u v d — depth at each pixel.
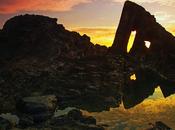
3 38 76.62
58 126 32.22
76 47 76.56
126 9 86.12
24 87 49.41
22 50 71.75
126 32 84.88
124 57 77.69
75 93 46.78
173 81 61.28
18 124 32.66
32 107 35.00
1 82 50.41
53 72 59.41
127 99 48.16
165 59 77.69
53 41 73.25
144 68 65.94
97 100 45.41
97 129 31.50
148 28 82.62
